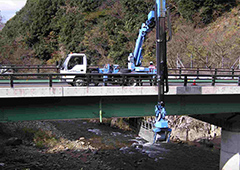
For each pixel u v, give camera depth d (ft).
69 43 198.59
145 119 89.56
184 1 175.52
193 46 145.18
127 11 191.11
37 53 201.77
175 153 69.92
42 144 73.56
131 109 39.68
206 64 129.29
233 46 132.98
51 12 225.35
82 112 37.29
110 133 92.89
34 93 32.96
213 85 42.42
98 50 179.73
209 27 165.07
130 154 69.46
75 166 59.26
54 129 92.07
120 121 104.37
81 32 196.75
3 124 82.84
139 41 52.26
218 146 74.02
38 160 60.59
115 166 60.90
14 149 66.28
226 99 45.91
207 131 83.61
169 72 116.67
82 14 212.64
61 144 75.77
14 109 34.32
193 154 68.64
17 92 32.30
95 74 36.55
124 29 182.80
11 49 204.95
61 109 36.32
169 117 90.02
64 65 51.60
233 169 50.42
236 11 162.81
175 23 171.94
